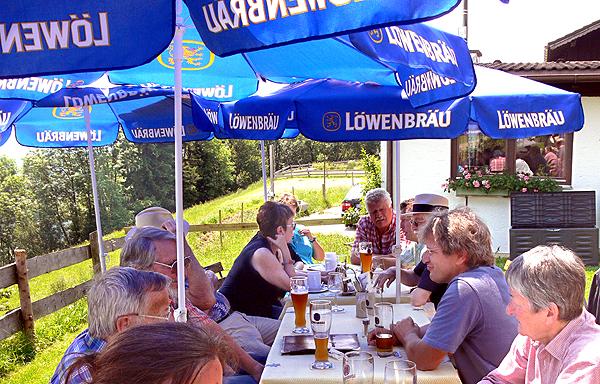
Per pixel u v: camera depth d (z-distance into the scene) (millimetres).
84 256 6684
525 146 8859
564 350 1777
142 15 1496
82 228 31141
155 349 844
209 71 3648
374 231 5203
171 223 3428
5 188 30938
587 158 8680
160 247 2516
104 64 1492
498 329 2279
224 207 24766
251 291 3768
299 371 2338
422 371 2320
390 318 2629
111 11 1493
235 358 1523
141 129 5070
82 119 5055
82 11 1490
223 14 1509
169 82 3717
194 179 38938
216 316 3271
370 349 2643
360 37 1726
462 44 2316
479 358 2303
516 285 1822
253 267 3746
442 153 9086
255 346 3305
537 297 1762
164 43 1474
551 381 1812
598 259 8023
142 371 813
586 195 8086
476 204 8977
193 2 1585
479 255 2459
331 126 3055
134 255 2490
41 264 5777
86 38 1500
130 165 35031
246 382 2844
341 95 3119
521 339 2094
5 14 1501
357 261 5016
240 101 3742
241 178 48406
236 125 3791
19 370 4828
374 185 12203
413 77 2490
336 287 3994
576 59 11922
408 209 5359
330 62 3158
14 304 8070
